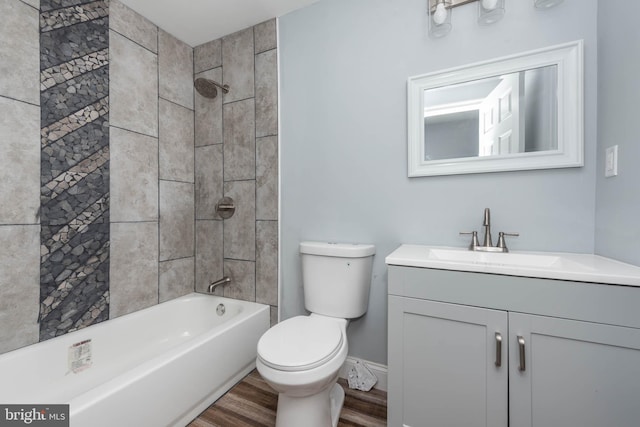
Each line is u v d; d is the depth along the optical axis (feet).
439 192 4.65
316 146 5.61
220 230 6.63
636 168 2.97
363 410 4.51
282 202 5.98
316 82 5.58
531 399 2.93
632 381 2.60
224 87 6.43
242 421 4.30
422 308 3.41
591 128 3.77
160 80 6.18
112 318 5.34
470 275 3.17
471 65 4.32
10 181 4.05
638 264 2.94
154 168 6.08
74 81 4.75
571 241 3.90
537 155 3.99
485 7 4.04
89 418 3.00
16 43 4.08
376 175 5.11
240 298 6.42
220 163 6.61
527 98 4.05
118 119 5.41
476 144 4.35
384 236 5.06
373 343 5.14
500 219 4.27
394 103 4.94
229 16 5.88
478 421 3.16
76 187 4.81
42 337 4.39
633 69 3.01
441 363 3.34
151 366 3.73
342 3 5.33
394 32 4.92
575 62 3.78
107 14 5.21
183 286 6.75
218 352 4.75
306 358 3.38
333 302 4.81
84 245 4.92
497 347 3.02
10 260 4.06
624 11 3.16
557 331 2.82
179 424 4.10
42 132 4.38
